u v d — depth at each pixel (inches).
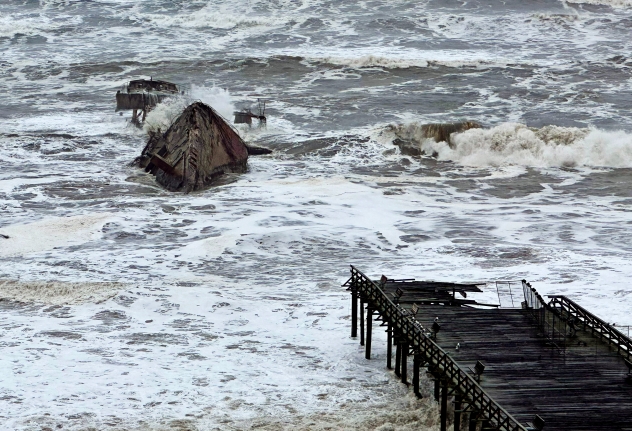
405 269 2581.2
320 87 5196.9
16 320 2140.7
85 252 2738.7
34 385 1721.2
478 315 1772.9
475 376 1417.3
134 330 2091.5
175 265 2635.3
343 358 1911.9
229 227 3009.4
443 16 6456.7
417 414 1598.2
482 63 5506.9
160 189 3558.1
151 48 5989.2
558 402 1325.0
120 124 4589.1
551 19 6412.4
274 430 1544.0
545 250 2748.5
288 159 4079.7
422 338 1593.3
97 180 3649.1
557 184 3727.9
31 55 5841.5
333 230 2992.1
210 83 5275.6
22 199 3358.8
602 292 2317.9
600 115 4635.8
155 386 1736.0
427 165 4042.8
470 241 2869.1
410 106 4815.5
